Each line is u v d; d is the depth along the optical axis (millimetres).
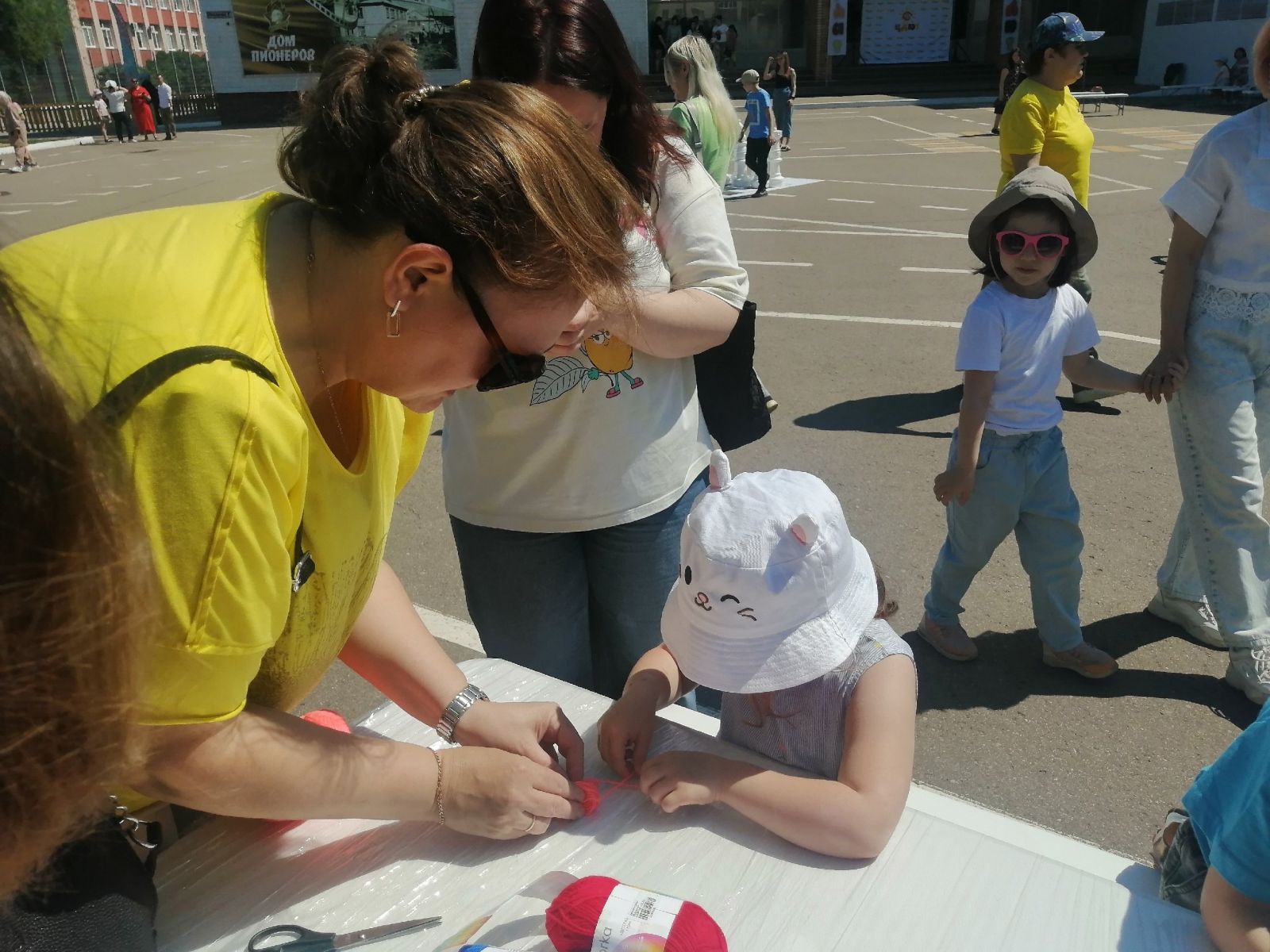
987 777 2521
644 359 1831
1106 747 2613
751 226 10375
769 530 1212
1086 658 2865
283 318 943
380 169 896
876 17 31172
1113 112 21547
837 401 5305
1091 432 4727
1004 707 2781
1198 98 23984
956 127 19953
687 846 1221
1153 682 2857
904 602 3326
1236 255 2430
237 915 1144
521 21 1575
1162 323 2584
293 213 989
